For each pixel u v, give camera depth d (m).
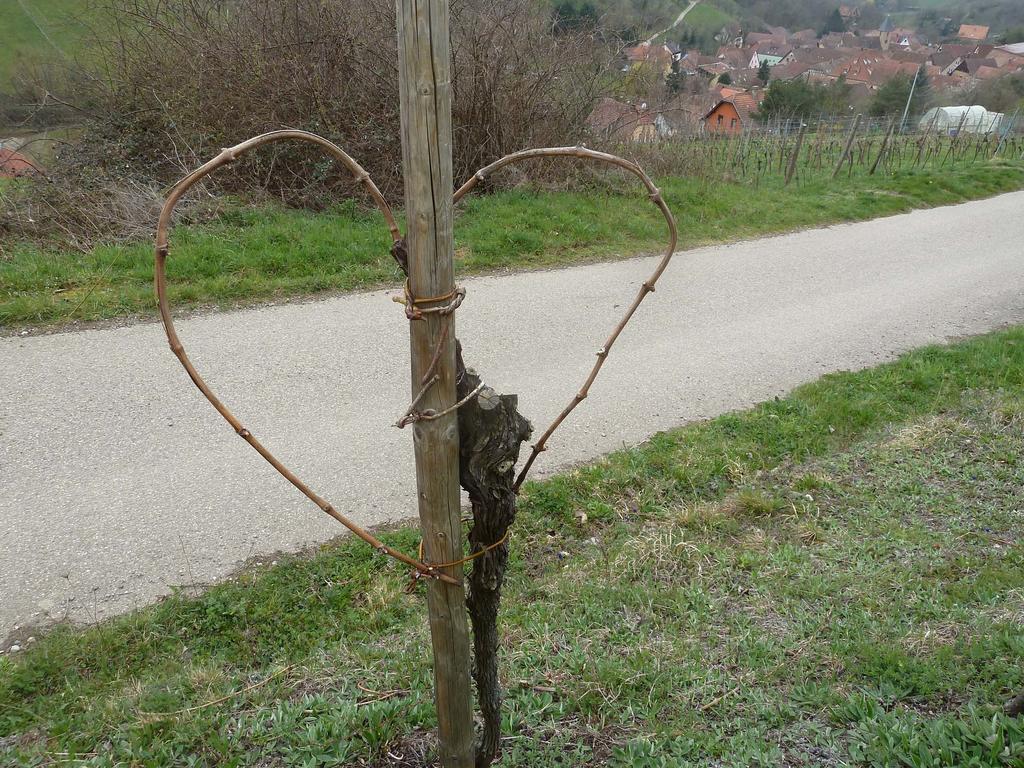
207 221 8.33
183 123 9.43
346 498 4.38
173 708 2.91
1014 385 6.05
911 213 12.93
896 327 7.52
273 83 9.53
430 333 1.80
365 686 3.03
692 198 11.45
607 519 4.33
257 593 3.60
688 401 5.78
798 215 11.80
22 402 5.20
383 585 3.70
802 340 7.09
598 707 2.94
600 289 8.16
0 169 8.73
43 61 9.80
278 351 6.17
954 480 4.73
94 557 3.80
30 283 6.76
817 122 22.34
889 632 3.32
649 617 3.49
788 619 3.47
